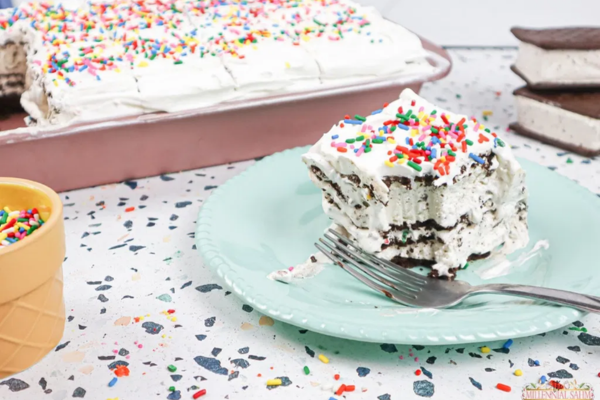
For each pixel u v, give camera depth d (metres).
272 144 0.64
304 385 0.47
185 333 0.50
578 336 0.50
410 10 0.93
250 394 0.47
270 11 0.73
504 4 0.92
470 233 0.54
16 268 0.45
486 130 0.55
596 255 0.52
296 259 0.53
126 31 0.68
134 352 0.49
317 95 0.62
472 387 0.47
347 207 0.54
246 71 0.62
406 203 0.54
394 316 0.48
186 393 0.47
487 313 0.48
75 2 0.73
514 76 0.78
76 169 0.60
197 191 0.61
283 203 0.57
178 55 0.64
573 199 0.57
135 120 0.59
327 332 0.47
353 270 0.52
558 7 0.94
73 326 0.50
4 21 0.69
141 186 0.61
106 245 0.56
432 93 0.74
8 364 0.47
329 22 0.71
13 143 0.57
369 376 0.48
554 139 0.66
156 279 0.53
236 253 0.52
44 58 0.64
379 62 0.65
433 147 0.53
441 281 0.51
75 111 0.59
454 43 0.92
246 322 0.50
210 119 0.61
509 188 0.54
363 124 0.55
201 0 0.75
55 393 0.47
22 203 0.49
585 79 0.66
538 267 0.53
